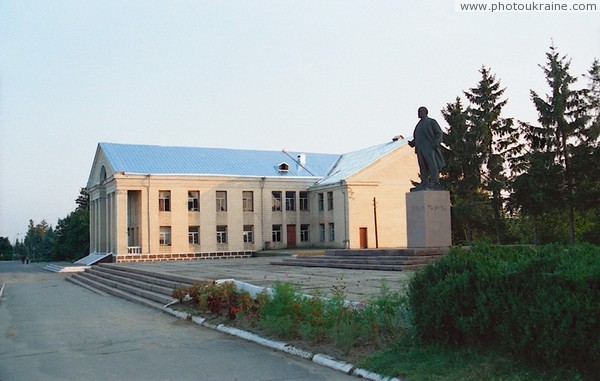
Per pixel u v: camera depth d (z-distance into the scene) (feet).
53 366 27.02
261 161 164.96
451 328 22.54
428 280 23.91
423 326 23.40
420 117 67.77
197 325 38.99
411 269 59.82
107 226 151.94
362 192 144.05
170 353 29.27
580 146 105.91
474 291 21.62
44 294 74.84
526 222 134.51
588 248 20.72
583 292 17.76
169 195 144.77
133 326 39.91
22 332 38.96
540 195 105.60
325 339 28.58
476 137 123.75
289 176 158.61
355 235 142.00
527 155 113.19
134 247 140.05
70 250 234.17
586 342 17.54
